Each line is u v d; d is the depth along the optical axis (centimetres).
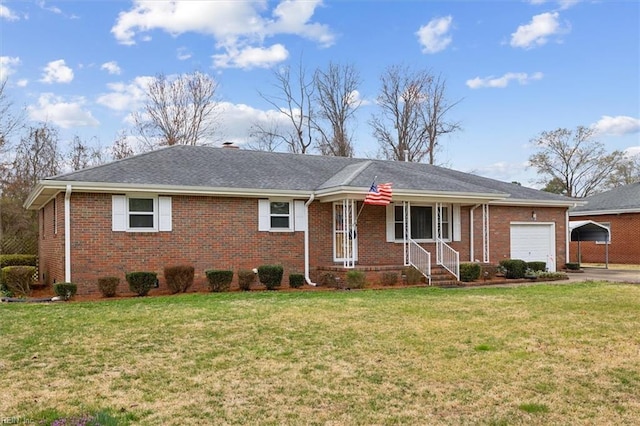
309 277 1853
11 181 3216
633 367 713
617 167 5116
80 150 3694
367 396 601
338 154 4416
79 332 927
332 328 962
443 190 1873
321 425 518
